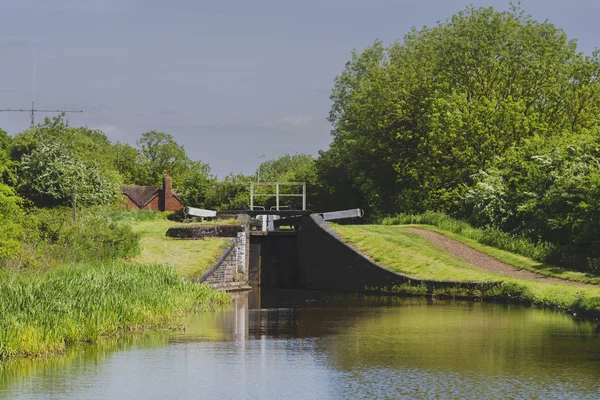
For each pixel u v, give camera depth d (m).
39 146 75.50
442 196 70.50
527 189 59.09
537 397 21.45
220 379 23.78
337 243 54.44
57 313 28.58
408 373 24.36
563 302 38.00
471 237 58.16
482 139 70.94
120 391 22.38
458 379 23.53
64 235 46.97
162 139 178.12
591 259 46.59
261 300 46.19
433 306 40.72
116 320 31.48
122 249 47.47
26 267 39.09
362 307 41.41
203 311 39.88
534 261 49.34
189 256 51.41
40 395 21.97
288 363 26.02
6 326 26.59
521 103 71.19
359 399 21.45
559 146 60.44
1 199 45.91
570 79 73.38
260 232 63.19
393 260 51.59
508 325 33.22
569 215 50.34
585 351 27.38
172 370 24.98
